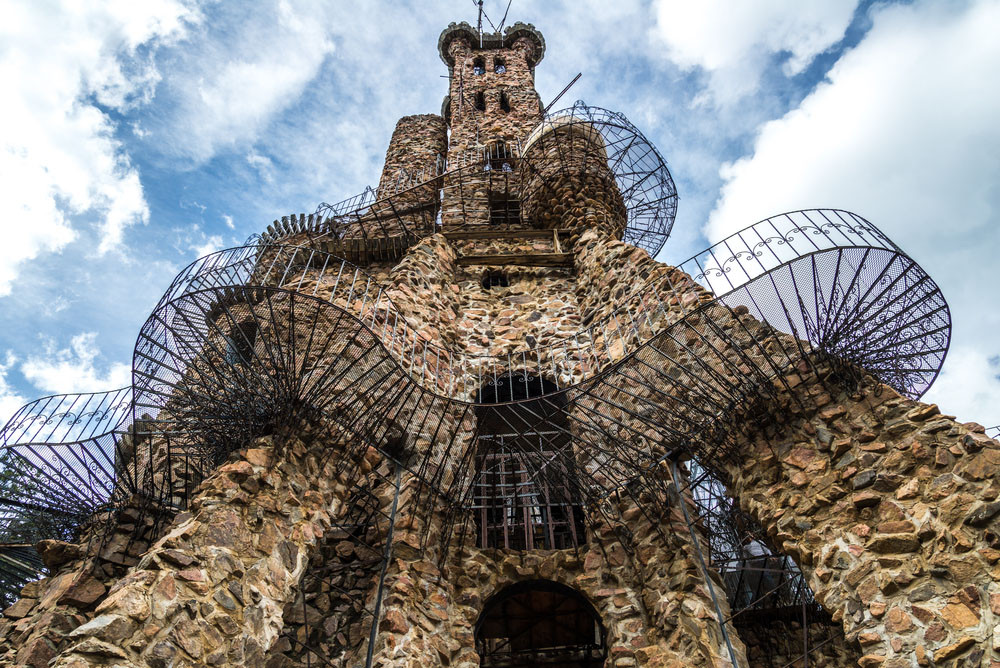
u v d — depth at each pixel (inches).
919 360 374.0
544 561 393.4
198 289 339.3
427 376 479.2
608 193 745.0
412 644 329.1
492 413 522.6
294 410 325.4
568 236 698.2
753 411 331.6
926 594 238.4
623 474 388.2
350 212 745.6
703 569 348.2
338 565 369.4
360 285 633.0
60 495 401.1
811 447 303.7
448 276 626.8
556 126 790.5
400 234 737.0
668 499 372.5
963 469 252.7
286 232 736.3
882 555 255.8
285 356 360.5
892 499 265.6
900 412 284.8
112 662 209.6
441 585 368.5
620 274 544.7
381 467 398.3
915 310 338.3
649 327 454.9
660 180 763.4
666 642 332.8
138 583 231.9
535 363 526.6
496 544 408.8
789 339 334.6
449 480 410.0
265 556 275.3
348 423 344.5
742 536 440.5
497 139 1110.4
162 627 226.8
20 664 284.5
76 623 313.0
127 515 365.7
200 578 246.7
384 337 452.1
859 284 331.6
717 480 364.8
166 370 357.7
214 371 336.8
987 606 223.0
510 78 1386.6
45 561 362.3
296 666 335.9
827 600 264.5
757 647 429.7
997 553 229.1
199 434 360.5
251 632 250.7
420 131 1400.1
